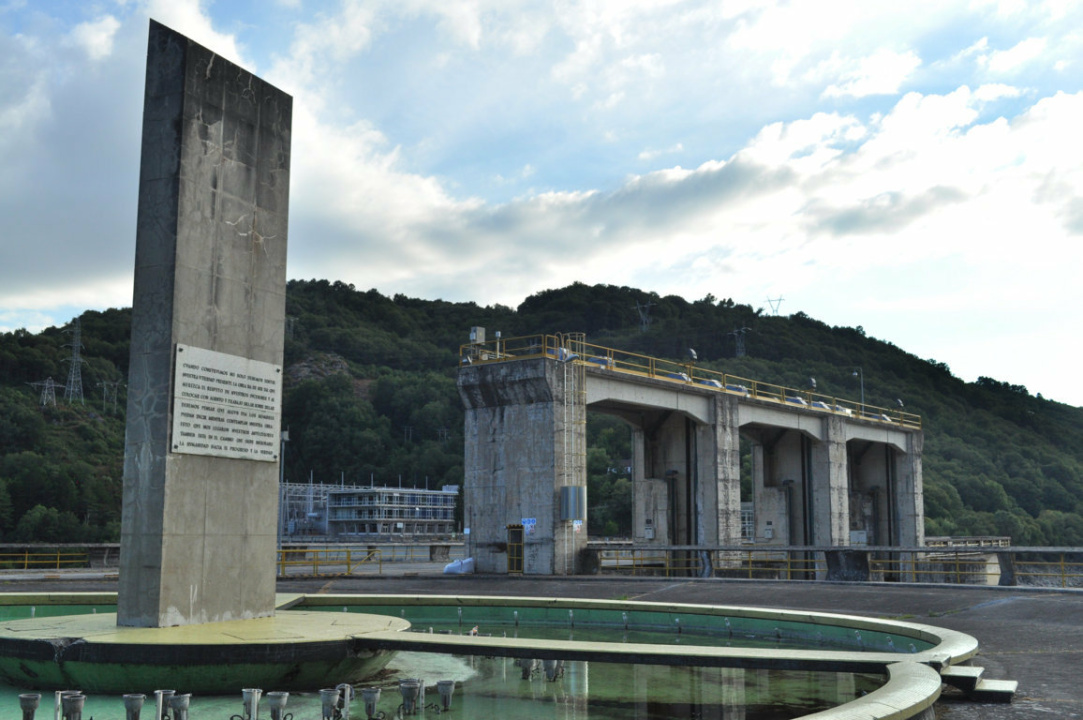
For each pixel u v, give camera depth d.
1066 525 152.88
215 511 15.12
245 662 12.25
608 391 40.84
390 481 194.12
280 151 17.14
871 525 68.12
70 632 13.27
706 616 21.03
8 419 159.25
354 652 12.96
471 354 40.75
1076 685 12.22
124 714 11.13
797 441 57.72
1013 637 17.72
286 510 168.25
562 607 22.67
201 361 15.07
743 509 117.88
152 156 15.15
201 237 15.23
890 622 17.67
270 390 16.47
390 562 52.03
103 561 45.94
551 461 37.03
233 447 15.58
